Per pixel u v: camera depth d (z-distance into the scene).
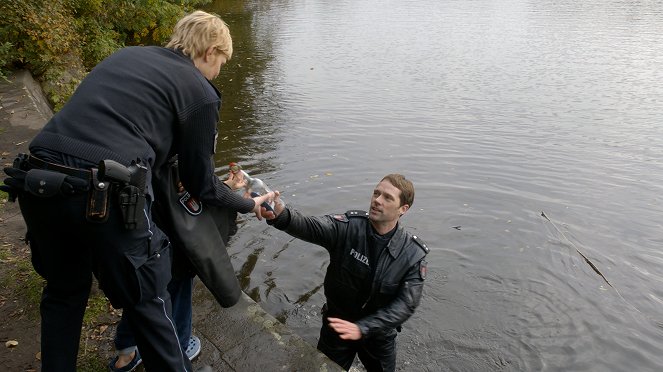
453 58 16.23
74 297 2.32
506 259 5.57
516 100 11.67
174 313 2.79
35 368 2.90
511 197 6.92
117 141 2.00
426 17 25.45
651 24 22.67
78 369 2.91
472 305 4.86
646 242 5.96
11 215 4.46
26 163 2.04
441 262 5.48
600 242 5.95
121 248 2.04
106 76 2.10
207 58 2.40
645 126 9.98
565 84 13.16
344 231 3.35
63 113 2.04
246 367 3.02
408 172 7.57
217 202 2.49
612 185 7.39
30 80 8.50
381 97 11.60
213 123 2.29
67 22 9.98
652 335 4.52
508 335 4.50
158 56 2.23
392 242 3.28
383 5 30.03
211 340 3.20
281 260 5.32
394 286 3.28
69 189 1.92
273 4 29.72
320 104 10.90
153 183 2.41
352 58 16.02
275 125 9.46
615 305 4.89
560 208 6.69
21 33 8.98
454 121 10.02
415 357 4.23
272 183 7.06
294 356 3.11
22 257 3.86
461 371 4.11
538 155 8.38
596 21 23.77
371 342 3.49
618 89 12.70
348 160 7.91
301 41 18.83
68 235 2.08
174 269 2.68
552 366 4.18
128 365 2.86
